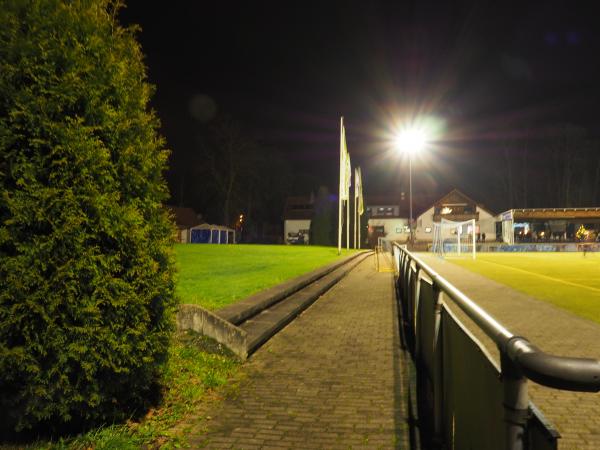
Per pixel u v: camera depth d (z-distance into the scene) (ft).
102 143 10.32
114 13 11.70
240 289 31.19
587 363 4.32
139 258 11.00
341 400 14.74
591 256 127.13
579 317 30.14
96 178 10.28
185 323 19.38
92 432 11.35
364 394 15.28
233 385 16.17
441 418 11.34
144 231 11.07
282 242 255.70
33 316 9.35
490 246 169.68
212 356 18.22
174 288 12.43
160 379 15.02
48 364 9.59
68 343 9.73
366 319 28.76
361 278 57.77
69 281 9.68
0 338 9.19
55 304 9.43
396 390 15.65
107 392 10.86
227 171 204.64
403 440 11.88
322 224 198.70
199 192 220.43
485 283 52.80
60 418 11.13
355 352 20.76
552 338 24.07
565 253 153.79
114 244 10.65
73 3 10.57
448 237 218.38
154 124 12.30
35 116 9.39
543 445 4.75
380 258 111.14
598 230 217.15
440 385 11.43
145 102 12.06
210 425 12.84
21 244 9.18
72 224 9.64
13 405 9.77
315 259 67.51
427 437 12.03
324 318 29.07
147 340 11.21
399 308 33.09
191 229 182.29
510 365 5.41
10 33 9.29
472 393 7.73
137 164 11.43
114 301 10.25
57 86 9.71
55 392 9.85
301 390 15.70
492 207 276.00
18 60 9.44
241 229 238.27
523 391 5.33
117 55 11.26
